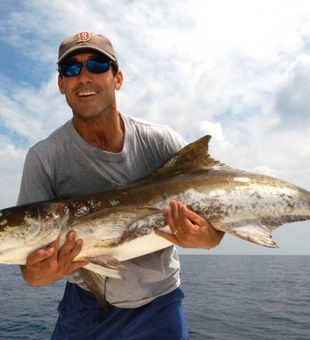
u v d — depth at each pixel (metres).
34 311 4.34
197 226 0.85
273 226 0.99
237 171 1.01
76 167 0.95
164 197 0.93
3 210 0.88
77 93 0.91
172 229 0.85
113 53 0.95
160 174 0.96
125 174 0.96
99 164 0.94
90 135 0.94
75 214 0.88
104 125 0.93
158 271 0.96
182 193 0.94
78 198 0.91
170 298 0.97
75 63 0.91
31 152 0.95
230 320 3.75
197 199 0.94
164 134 1.00
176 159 0.97
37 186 0.93
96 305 0.97
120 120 0.96
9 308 4.57
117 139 0.95
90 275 0.90
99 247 0.88
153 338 0.95
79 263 0.87
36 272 0.83
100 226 0.89
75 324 0.99
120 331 0.95
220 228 0.95
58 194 0.97
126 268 0.87
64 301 1.03
